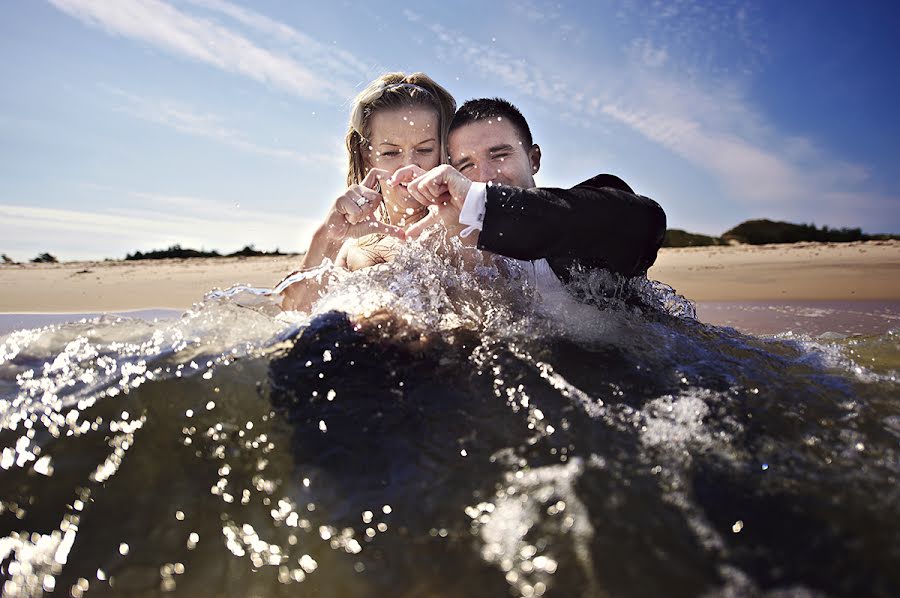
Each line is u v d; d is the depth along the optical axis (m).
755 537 0.31
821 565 0.30
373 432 0.42
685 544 0.31
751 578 0.29
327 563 0.33
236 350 0.52
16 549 0.35
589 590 0.29
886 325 1.20
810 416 0.43
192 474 0.39
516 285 0.66
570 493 0.35
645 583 0.29
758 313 1.39
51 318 1.33
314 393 0.46
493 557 0.32
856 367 0.56
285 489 0.38
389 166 0.90
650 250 0.68
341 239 0.76
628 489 0.35
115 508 0.37
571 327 0.58
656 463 0.37
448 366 0.49
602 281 0.67
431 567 0.32
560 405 0.44
